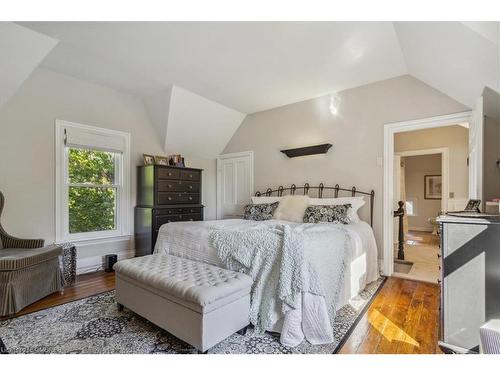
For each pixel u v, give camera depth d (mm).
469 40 1774
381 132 3439
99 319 2189
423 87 3146
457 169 5254
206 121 4555
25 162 3096
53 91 3309
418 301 2539
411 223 7633
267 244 2045
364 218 3539
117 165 4043
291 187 4281
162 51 2791
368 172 3535
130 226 4121
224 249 2262
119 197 4023
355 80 3457
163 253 2785
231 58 2922
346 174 3725
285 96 4031
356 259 2645
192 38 2535
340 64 3029
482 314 1491
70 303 2525
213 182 5426
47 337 1905
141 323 2115
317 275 1892
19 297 2318
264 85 3645
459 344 1543
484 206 2150
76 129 3500
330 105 3900
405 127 3268
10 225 2990
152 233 3922
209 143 5000
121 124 4000
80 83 3539
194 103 4133
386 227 3375
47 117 3262
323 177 3943
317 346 1785
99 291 2859
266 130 4641
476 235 1514
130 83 3646
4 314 2219
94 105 3682
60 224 3371
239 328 1863
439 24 1873
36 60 2680
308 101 4137
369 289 2861
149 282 1940
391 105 3369
